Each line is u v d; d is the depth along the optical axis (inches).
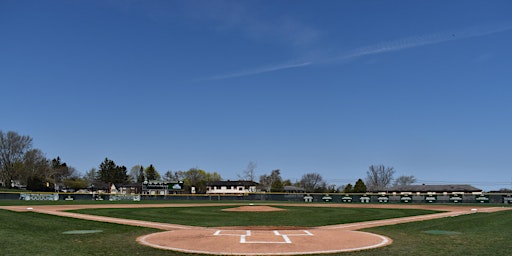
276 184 5191.9
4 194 2479.1
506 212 1518.2
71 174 5851.4
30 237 712.4
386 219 1212.5
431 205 2253.9
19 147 4271.7
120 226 933.8
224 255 565.3
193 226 960.9
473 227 938.7
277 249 613.3
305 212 1528.1
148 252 582.2
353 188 4702.3
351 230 881.5
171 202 2536.9
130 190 5615.2
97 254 558.6
